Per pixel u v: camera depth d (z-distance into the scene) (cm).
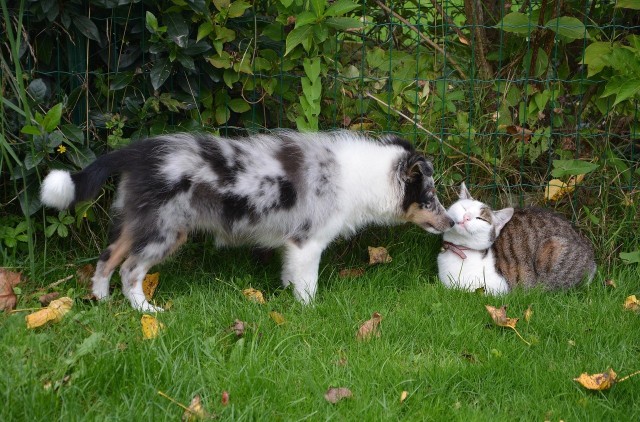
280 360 266
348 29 315
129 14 299
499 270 307
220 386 257
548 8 322
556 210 323
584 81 316
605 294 300
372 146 301
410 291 298
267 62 309
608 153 319
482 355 273
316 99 306
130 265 286
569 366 270
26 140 296
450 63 326
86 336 269
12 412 245
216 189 286
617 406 259
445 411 257
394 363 267
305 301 293
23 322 270
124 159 285
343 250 317
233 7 299
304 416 252
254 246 302
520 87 323
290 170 291
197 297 290
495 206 323
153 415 248
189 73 303
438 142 320
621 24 325
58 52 302
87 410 249
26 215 288
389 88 317
